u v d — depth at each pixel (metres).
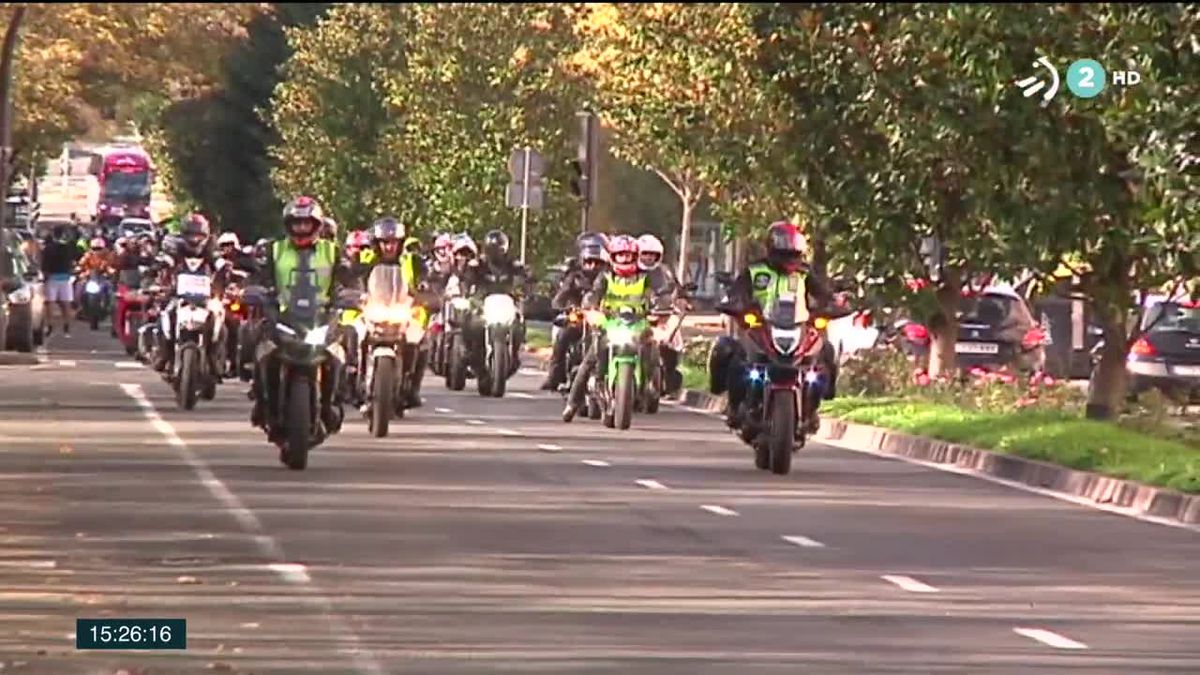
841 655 53.28
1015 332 155.12
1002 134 111.62
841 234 126.81
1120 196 110.25
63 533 73.00
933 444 110.19
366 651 52.69
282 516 78.00
